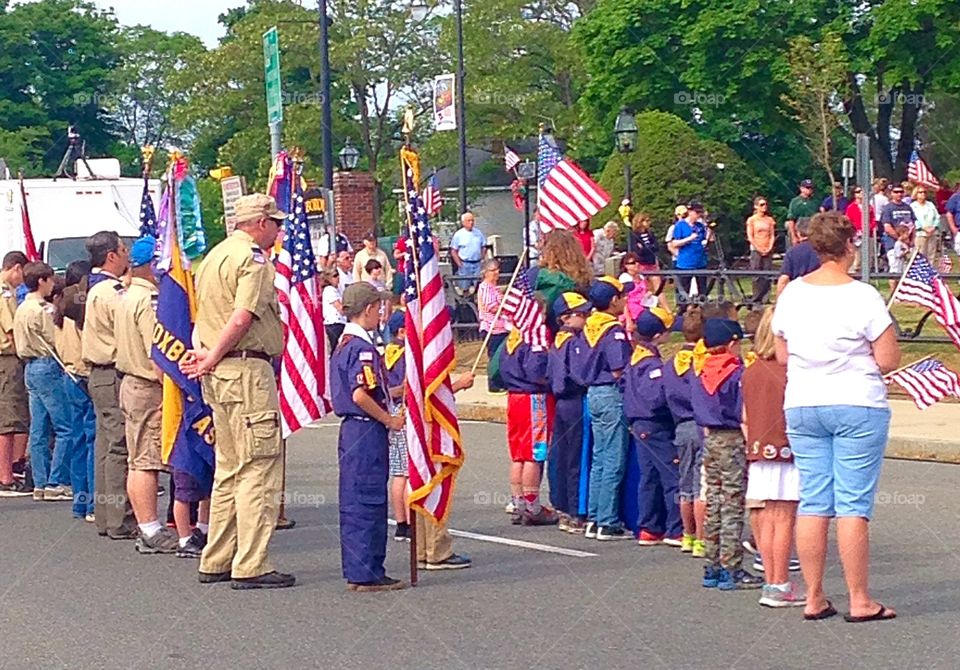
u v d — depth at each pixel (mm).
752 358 8625
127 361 10523
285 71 47062
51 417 13008
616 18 44812
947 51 41531
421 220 9305
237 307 9047
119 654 7871
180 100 56844
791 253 11891
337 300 19016
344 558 9156
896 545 10094
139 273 10633
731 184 35156
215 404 9336
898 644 7473
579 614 8406
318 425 18672
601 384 10516
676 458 10227
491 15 47219
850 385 7676
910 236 23094
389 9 46875
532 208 38750
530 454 11234
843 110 42781
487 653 7625
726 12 42625
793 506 8320
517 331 11242
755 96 43656
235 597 9109
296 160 11023
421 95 47219
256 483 9320
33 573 10016
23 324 12938
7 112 58750
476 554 10273
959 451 14031
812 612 8031
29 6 61031
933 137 54031
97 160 23375
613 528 10680
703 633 7863
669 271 20734
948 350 18312
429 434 9266
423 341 9266
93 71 60969
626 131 25062
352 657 7648
